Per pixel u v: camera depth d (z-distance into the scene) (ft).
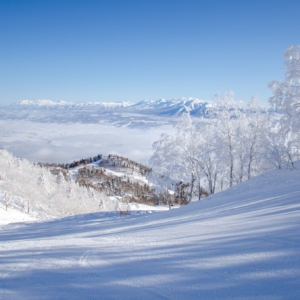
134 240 15.92
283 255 8.57
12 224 61.05
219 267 8.40
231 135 76.69
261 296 5.96
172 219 28.68
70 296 7.27
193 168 81.56
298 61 52.13
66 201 243.60
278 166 58.29
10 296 7.55
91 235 23.82
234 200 36.83
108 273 9.17
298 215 15.34
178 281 7.68
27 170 328.49
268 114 68.64
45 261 11.84
